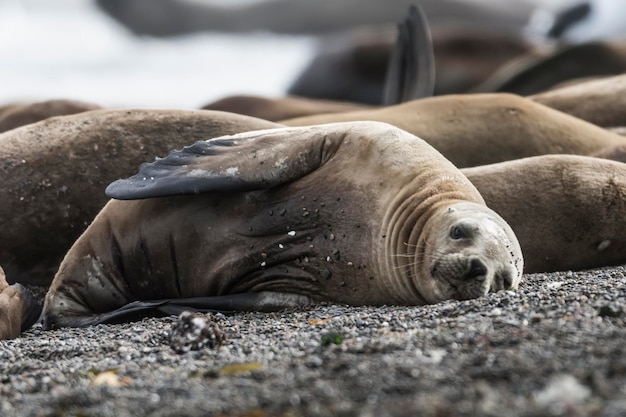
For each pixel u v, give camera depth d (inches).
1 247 1469.0
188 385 780.6
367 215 1153.4
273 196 1192.2
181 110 1525.6
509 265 1085.1
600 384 684.1
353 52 4114.2
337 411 678.5
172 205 1235.2
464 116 1749.5
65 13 6840.6
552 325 851.4
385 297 1155.3
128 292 1266.0
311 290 1190.9
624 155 1627.7
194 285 1237.7
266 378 781.9
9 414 754.8
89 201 1471.5
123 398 758.5
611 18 4955.7
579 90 2186.3
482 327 880.3
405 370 750.5
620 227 1381.6
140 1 6993.1
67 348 996.6
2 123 1950.1
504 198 1396.4
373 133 1192.8
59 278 1282.0
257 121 1524.4
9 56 6102.4
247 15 7416.3
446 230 1100.5
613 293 1002.7
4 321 1161.4
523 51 4042.8
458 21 7121.1
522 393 686.5
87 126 1509.6
